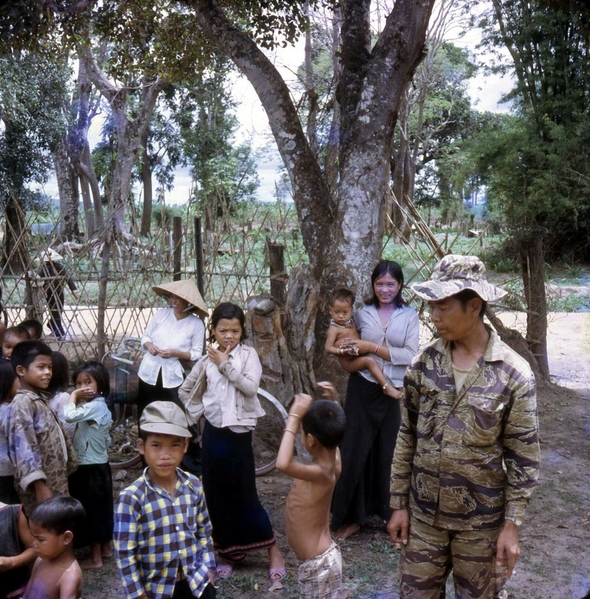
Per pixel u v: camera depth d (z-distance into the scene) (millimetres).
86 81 24984
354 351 4215
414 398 2723
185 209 8234
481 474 2557
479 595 2639
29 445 3508
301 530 3023
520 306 8375
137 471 5570
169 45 9164
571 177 18219
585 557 4137
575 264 18656
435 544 2691
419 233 7766
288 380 5742
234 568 3969
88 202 30375
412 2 6188
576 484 5316
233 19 10031
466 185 20906
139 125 23375
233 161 30750
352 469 4266
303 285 5621
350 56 6418
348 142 6180
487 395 2488
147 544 2828
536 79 19594
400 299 4387
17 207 8172
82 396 4070
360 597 3637
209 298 7508
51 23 8594
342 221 6059
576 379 9125
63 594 2764
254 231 8258
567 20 18312
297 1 8578
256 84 6695
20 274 7898
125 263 7625
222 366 3803
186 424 2895
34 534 2770
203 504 2992
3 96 19406
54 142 21766
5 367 3719
